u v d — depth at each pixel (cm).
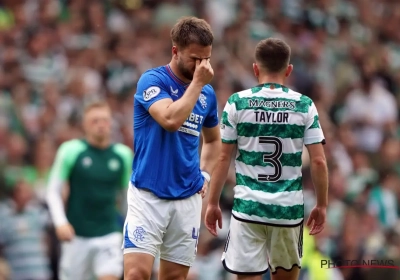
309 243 3678
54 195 3381
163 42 6178
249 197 2416
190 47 2298
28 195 4031
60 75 5597
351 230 4275
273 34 6688
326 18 7388
